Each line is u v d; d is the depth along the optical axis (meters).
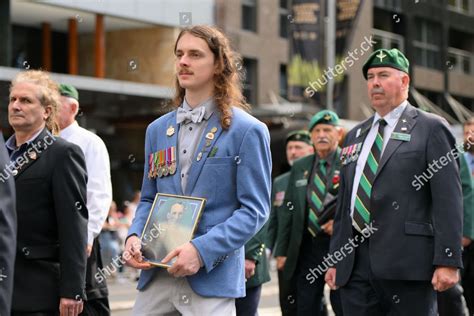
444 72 32.94
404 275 5.68
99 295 6.89
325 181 7.99
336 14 21.64
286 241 8.22
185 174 4.75
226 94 4.78
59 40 22.55
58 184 5.46
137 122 23.53
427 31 32.19
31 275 5.42
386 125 5.93
